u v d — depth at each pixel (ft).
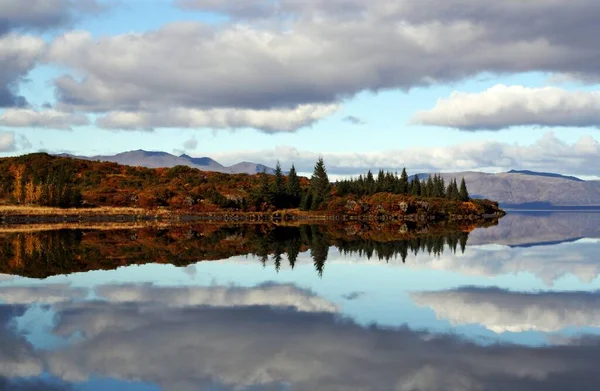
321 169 545.03
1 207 380.78
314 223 372.38
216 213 437.99
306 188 590.14
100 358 56.95
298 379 50.67
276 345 61.67
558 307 83.30
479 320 74.59
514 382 50.19
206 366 54.39
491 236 248.73
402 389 48.26
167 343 62.49
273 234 248.73
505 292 96.84
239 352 58.95
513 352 59.41
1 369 53.47
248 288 99.96
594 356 58.08
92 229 268.62
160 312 78.89
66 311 79.51
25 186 426.92
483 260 146.92
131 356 57.57
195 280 109.29
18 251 161.99
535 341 63.93
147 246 182.91
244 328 69.41
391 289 99.45
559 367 54.34
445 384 49.55
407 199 496.64
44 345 61.72
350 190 572.51
